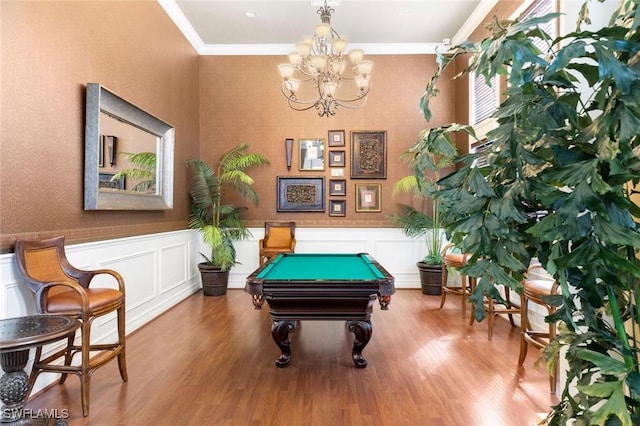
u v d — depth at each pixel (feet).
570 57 2.49
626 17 3.10
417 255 19.36
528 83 2.89
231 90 19.47
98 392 8.18
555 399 7.87
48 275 8.12
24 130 7.99
